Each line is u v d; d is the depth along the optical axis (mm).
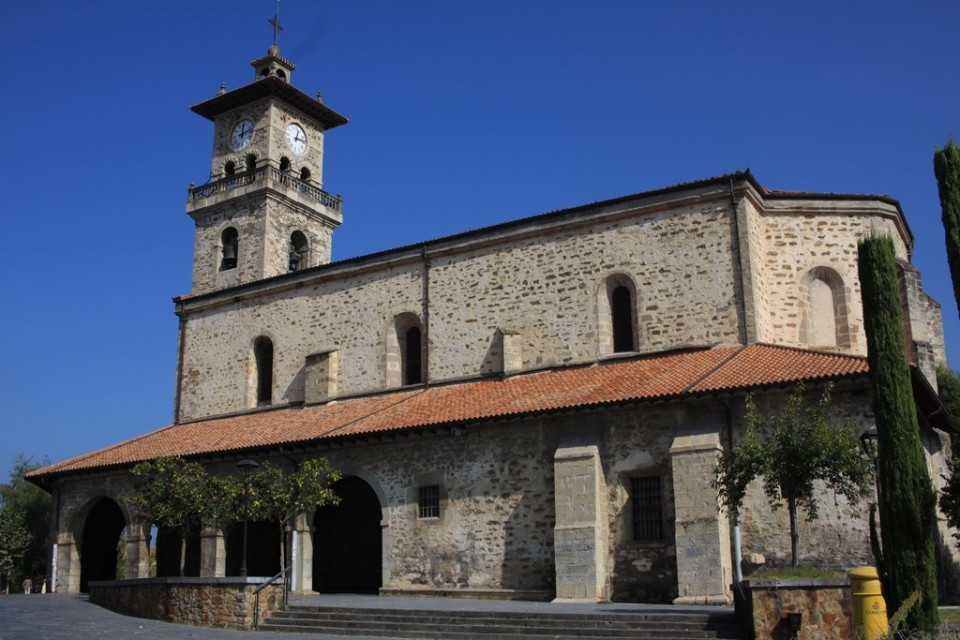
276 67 47531
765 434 24156
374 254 36562
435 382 33750
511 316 32719
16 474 60938
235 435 35375
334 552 37000
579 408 26406
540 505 27094
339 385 36438
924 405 25062
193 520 30047
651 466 25594
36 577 57844
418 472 29531
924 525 16766
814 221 30625
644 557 25219
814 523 23547
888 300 18047
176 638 19344
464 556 28016
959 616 18953
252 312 40281
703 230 29703
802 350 26422
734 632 18359
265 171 45219
